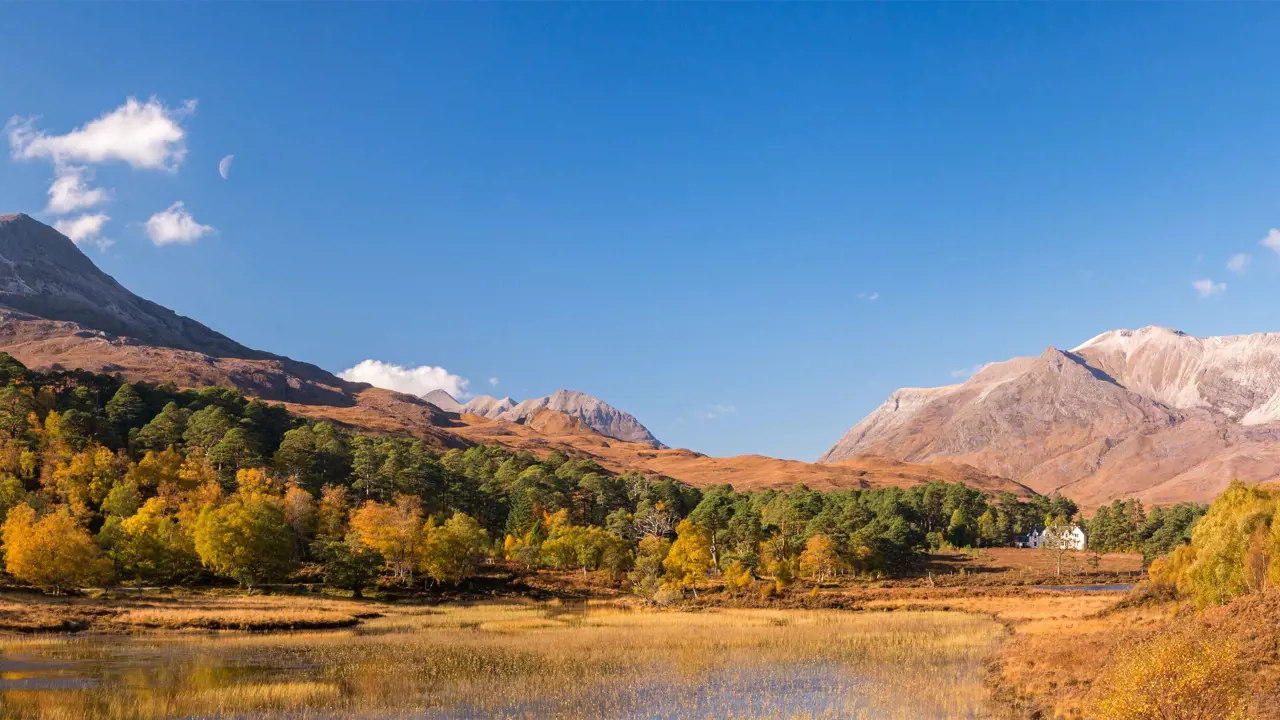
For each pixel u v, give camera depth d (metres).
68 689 47.84
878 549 149.75
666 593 108.00
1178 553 77.00
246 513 108.94
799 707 44.25
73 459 137.50
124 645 65.94
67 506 124.38
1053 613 87.12
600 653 63.16
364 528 123.81
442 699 46.69
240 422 185.62
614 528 168.88
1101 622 72.31
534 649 65.31
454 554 116.56
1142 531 194.25
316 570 121.75
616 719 42.38
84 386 190.38
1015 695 44.97
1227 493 71.69
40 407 170.00
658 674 54.28
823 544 143.00
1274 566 57.34
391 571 122.88
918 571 164.50
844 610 99.06
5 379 181.62
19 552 91.44
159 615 79.88
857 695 46.81
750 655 61.72
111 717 41.28
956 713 42.00
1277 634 42.38
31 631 70.75
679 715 43.06
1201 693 31.19
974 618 86.06
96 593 96.94
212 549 106.19
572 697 47.34
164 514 127.56
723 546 158.88
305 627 79.81
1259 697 34.31
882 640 68.06
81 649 63.38
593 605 108.62
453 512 159.75
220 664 57.44
